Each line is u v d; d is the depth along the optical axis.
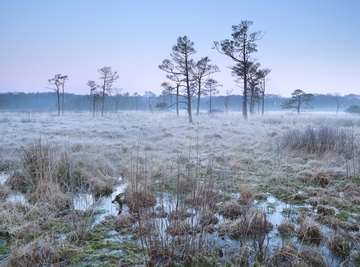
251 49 28.92
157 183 5.49
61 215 4.23
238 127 18.28
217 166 7.07
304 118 25.83
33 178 5.59
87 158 6.87
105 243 3.37
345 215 4.18
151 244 3.09
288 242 3.35
